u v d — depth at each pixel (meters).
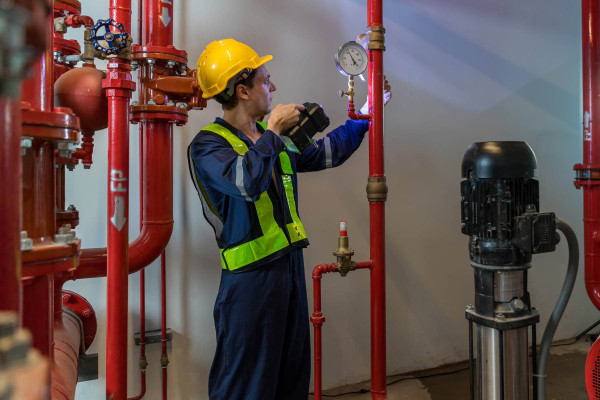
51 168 0.66
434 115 2.50
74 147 0.67
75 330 1.50
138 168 1.88
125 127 1.16
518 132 2.73
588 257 1.96
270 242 1.44
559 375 2.37
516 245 1.14
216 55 1.47
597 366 1.35
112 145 1.15
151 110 1.39
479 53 2.61
